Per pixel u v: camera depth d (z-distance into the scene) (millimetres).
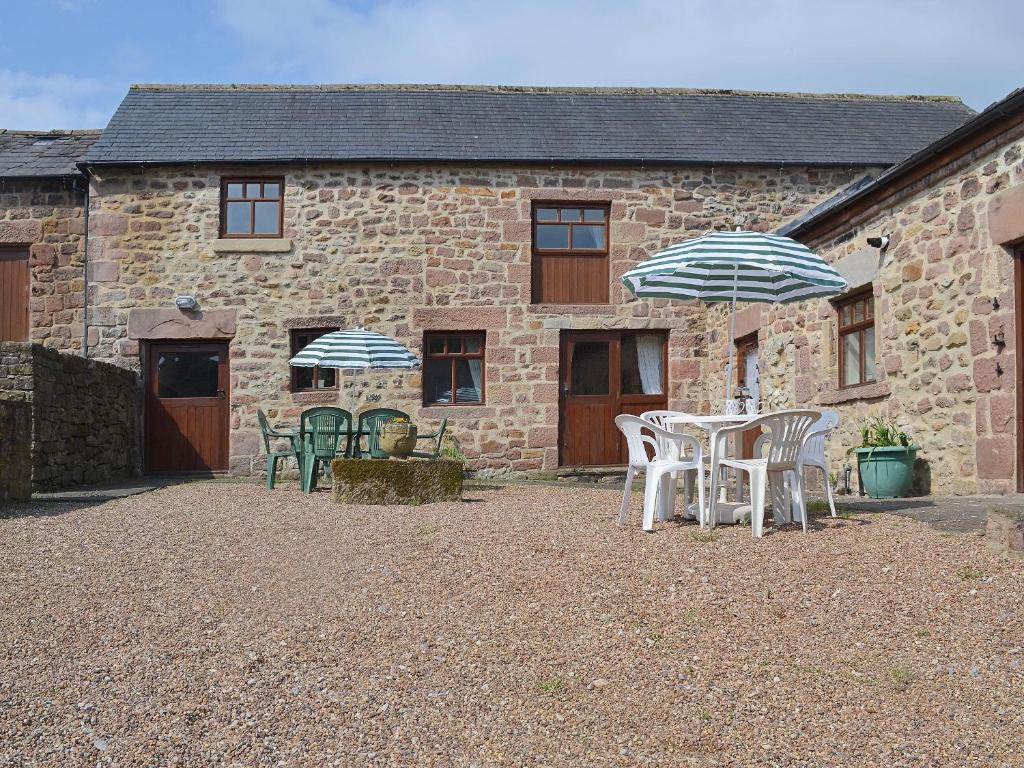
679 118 12727
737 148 11938
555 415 11508
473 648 3658
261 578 4750
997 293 6602
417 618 4016
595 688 3295
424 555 5098
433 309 11461
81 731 2984
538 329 11531
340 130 11984
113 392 10641
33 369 8500
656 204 11695
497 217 11555
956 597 3973
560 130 12195
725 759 2807
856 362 8844
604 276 11789
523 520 6215
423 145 11656
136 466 11359
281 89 13164
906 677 3279
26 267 11609
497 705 3172
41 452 8641
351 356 8609
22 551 5402
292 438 9109
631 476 5859
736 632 3744
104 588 4566
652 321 11703
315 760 2814
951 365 7160
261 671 3463
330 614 4102
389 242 11484
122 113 12273
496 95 13203
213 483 10117
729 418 5727
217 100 12781
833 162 11719
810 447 6090
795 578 4344
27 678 3402
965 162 6926
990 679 3232
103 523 6422
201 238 11414
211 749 2877
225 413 11586
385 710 3137
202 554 5320
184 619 4066
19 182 11500
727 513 5797
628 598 4180
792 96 13734
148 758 2814
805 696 3184
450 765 2787
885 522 5496
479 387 11625
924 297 7500
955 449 7117
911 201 7695
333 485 7656
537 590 4352
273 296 11422
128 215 11430
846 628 3740
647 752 2854
